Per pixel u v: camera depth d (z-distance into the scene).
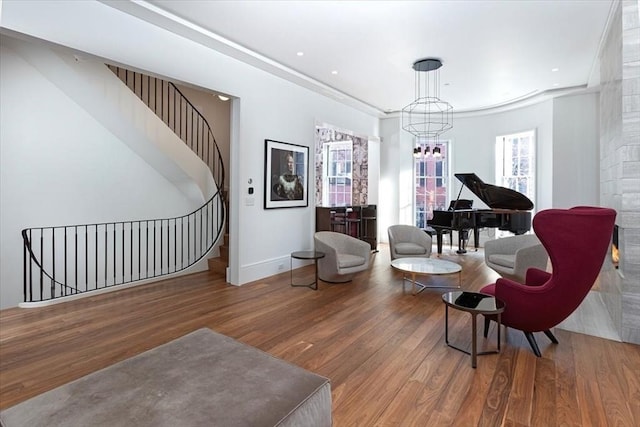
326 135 9.45
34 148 4.53
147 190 5.68
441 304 4.08
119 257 5.41
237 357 1.74
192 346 1.86
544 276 3.10
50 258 4.73
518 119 7.41
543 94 6.58
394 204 8.43
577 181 6.41
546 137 6.78
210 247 5.91
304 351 2.87
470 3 3.38
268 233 5.30
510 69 5.27
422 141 8.52
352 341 3.06
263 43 4.27
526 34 4.05
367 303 4.11
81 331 3.27
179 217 6.10
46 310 3.83
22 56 4.30
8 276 4.41
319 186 9.53
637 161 3.03
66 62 4.16
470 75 5.54
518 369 2.58
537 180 7.04
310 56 4.69
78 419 1.25
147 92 6.07
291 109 5.61
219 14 3.56
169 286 4.80
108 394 1.41
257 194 5.07
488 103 7.45
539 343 3.04
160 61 3.70
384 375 2.50
